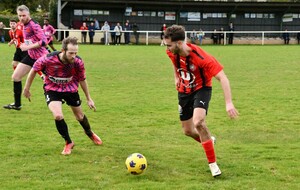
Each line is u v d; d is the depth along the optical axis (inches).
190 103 223.6
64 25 1455.5
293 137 290.0
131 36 1487.5
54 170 221.9
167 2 1464.1
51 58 242.7
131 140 281.6
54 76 247.1
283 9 1550.2
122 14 1488.7
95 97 442.0
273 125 324.2
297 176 214.2
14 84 367.9
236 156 247.0
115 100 425.4
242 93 470.0
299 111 374.6
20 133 296.5
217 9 1536.7
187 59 210.5
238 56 962.1
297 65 761.6
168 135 294.7
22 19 353.4
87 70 677.3
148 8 1503.4
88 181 206.4
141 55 964.0
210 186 200.4
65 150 249.9
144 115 357.1
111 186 200.2
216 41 1488.7
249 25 1566.2
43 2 1967.3
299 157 244.5
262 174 216.8
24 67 366.0
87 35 1434.5
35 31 356.8
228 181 206.8
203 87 217.2
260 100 426.9
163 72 658.8
